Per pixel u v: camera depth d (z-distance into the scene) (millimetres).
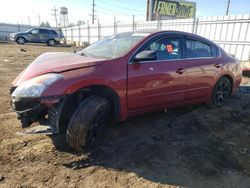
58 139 3922
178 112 5395
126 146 3867
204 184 3100
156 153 3721
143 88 4051
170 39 4555
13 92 3404
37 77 3418
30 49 21469
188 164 3490
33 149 3637
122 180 3092
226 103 6207
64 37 39781
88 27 33500
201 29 15133
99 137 3768
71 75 3395
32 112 3254
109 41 4676
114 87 3717
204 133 4504
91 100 3494
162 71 4258
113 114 3969
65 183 2980
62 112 3381
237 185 3117
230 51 13227
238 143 4203
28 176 3066
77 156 3510
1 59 13188
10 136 3986
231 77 5848
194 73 4832
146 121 4824
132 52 3980
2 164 3264
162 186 3023
